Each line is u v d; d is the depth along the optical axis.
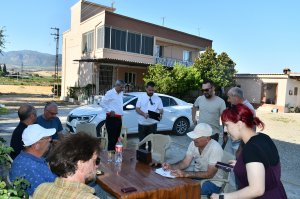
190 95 21.72
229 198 2.16
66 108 17.91
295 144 10.60
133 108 8.84
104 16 20.56
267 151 2.12
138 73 23.69
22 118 4.01
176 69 20.66
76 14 24.75
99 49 21.17
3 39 21.02
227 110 2.35
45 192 1.62
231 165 3.24
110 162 3.89
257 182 2.03
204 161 3.87
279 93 23.84
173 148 8.38
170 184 3.11
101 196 3.71
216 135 5.36
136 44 22.97
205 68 23.47
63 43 27.41
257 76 25.12
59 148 1.69
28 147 2.90
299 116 20.72
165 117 9.77
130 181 3.17
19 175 2.75
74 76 25.31
